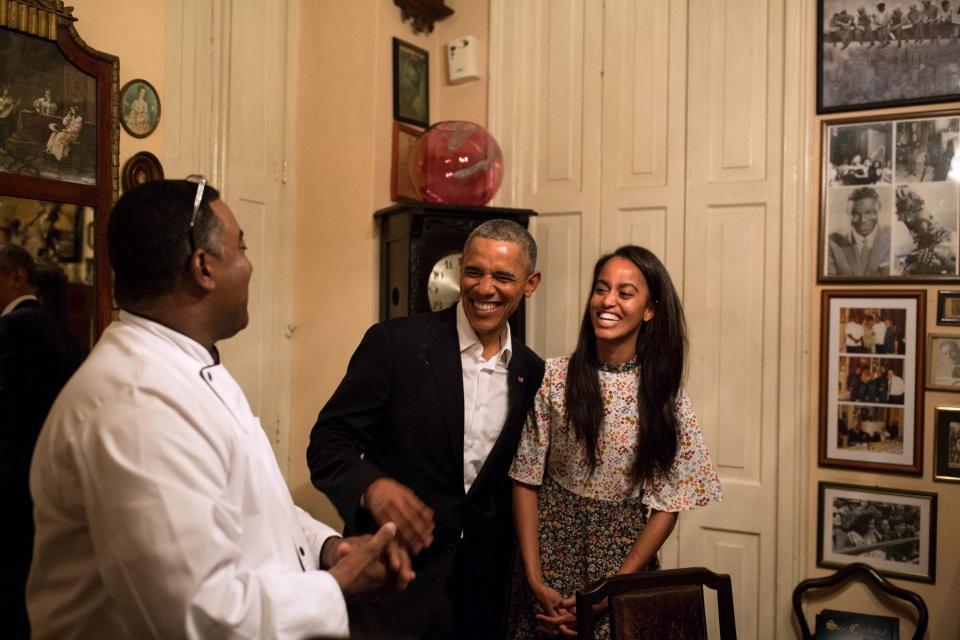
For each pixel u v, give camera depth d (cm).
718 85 272
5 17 178
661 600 155
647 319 185
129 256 107
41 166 187
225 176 262
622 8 287
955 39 240
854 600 248
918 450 242
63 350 181
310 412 286
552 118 298
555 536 185
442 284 259
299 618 100
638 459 179
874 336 249
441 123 278
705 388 271
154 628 89
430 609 170
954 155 241
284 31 288
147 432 94
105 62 202
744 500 263
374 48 277
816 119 258
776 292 262
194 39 253
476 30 308
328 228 285
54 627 98
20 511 165
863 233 252
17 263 177
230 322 115
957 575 237
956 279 239
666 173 279
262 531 109
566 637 177
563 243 295
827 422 255
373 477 144
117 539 90
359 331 277
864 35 251
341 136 283
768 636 258
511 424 182
